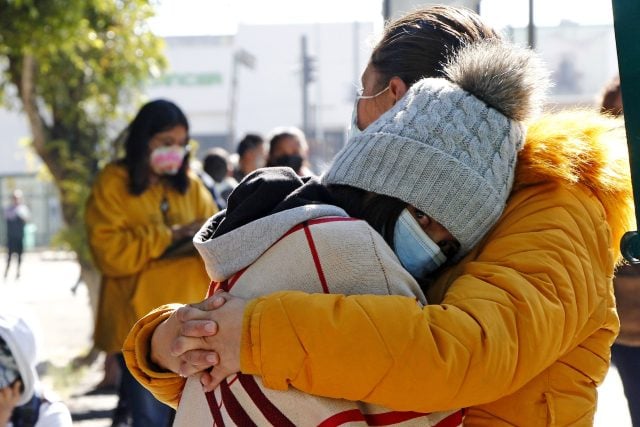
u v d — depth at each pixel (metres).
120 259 5.21
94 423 7.95
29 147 13.26
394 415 1.92
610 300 2.10
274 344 1.85
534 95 2.12
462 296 1.92
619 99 4.62
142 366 2.13
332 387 1.85
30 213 41.31
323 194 2.08
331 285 1.95
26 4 9.02
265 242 1.98
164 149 5.30
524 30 5.54
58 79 11.77
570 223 2.03
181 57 41.50
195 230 5.29
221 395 1.96
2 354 2.95
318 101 40.19
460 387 1.84
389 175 2.04
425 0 3.68
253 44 41.16
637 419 4.37
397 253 2.10
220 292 1.98
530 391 2.01
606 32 29.09
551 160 2.08
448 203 2.02
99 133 11.97
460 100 2.07
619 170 2.17
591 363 2.07
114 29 11.09
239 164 8.72
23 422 3.04
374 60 2.44
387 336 1.83
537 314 1.89
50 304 19.16
